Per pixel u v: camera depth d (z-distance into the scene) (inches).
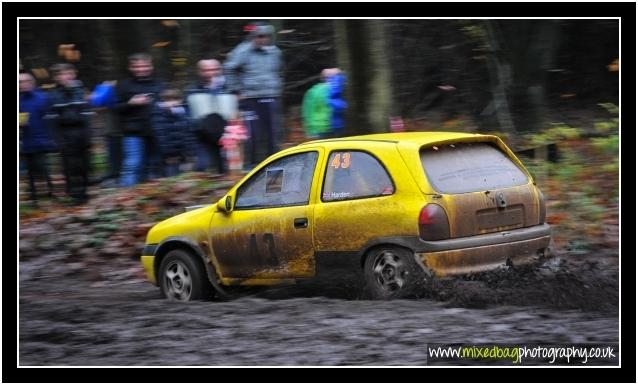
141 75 1307.8
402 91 1962.4
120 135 1416.1
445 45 2004.2
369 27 1274.6
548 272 799.1
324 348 650.2
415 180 769.6
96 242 1163.9
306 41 2148.1
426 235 757.3
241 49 1339.8
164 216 1214.9
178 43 2036.2
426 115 2017.7
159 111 1314.0
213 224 875.4
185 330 727.1
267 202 848.9
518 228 802.8
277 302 812.0
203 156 1354.6
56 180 1523.1
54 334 733.3
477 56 1943.9
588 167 1330.0
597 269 854.5
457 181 780.6
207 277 889.5
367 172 796.6
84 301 902.4
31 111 1349.7
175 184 1278.3
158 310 813.2
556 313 727.7
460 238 764.0
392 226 770.8
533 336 655.8
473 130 1829.5
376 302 770.2
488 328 679.7
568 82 2034.9
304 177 833.5
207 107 1331.2
